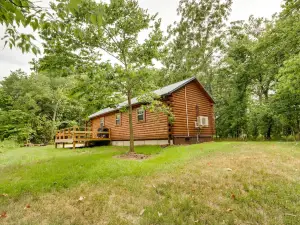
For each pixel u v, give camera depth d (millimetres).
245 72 16578
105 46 8414
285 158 5789
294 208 2803
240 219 2607
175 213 2746
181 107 12844
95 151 11336
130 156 8031
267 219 2596
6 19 2070
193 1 19812
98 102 8609
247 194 3307
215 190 3514
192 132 13359
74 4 1839
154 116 12820
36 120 25312
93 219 2664
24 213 2900
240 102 17109
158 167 5293
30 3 2014
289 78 9742
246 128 17547
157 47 8867
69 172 5172
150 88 9602
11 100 25344
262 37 15656
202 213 2754
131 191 3609
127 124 15344
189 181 3973
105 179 4395
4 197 3584
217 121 20781
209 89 24578
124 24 8234
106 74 8023
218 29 21500
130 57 9008
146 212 2803
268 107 13352
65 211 2912
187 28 21688
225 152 7305
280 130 16266
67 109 30000
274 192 3355
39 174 5188
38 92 27891
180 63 26188
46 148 16156
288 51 13289
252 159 5648
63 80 30875
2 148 15609
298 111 11492
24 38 2434
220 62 22484
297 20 12734
